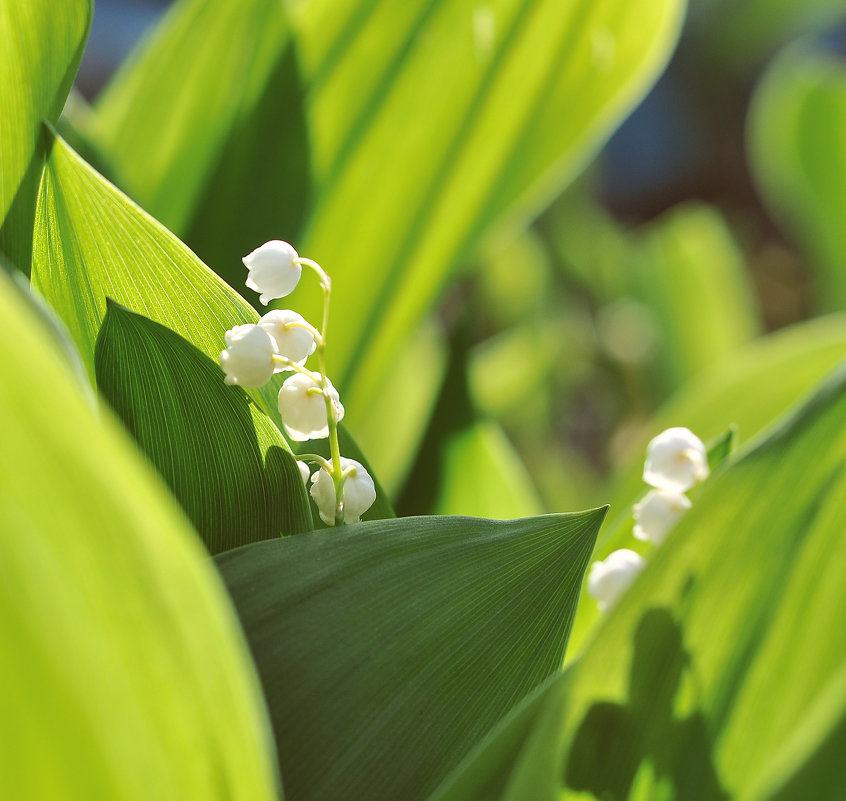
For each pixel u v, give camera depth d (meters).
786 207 1.03
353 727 0.31
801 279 2.21
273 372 0.33
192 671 0.27
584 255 1.40
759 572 0.30
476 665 0.31
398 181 0.46
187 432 0.32
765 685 0.30
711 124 2.94
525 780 0.29
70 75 0.34
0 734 0.27
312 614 0.31
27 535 0.27
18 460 0.26
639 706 0.30
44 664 0.27
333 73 0.44
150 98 0.44
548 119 0.48
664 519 0.33
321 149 0.44
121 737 0.27
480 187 0.47
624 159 3.01
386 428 0.65
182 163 0.43
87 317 0.33
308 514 0.33
